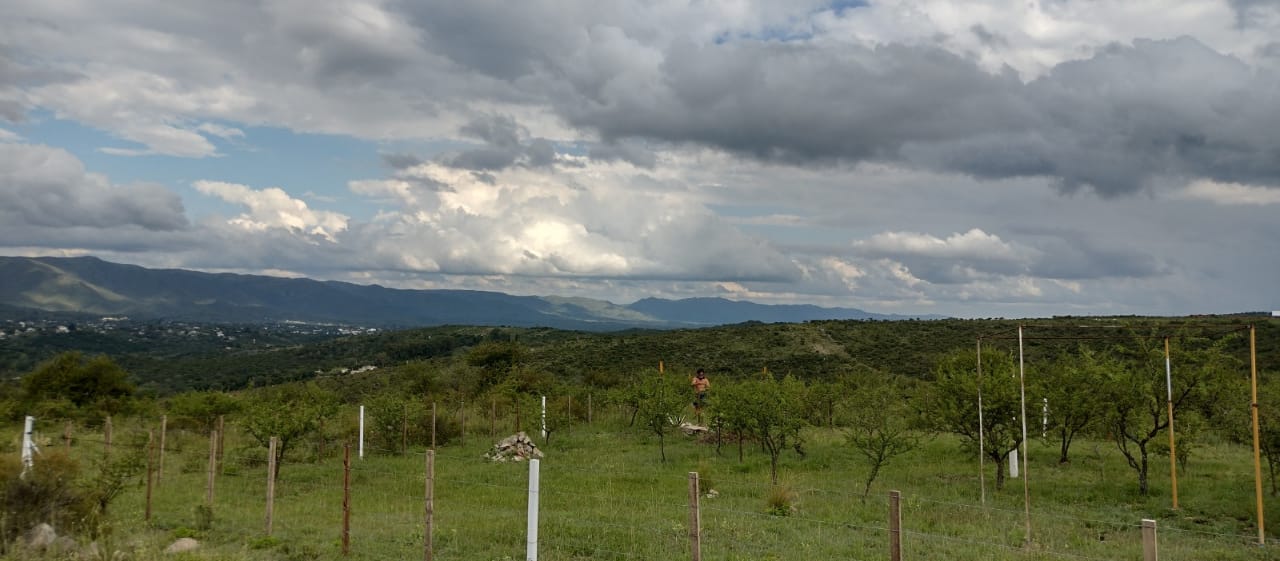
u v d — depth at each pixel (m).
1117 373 19.06
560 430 32.16
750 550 12.98
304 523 14.78
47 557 11.55
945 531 14.92
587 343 72.56
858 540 13.84
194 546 12.68
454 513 15.98
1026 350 34.62
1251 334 15.12
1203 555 13.40
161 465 19.48
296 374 87.94
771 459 24.25
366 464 24.16
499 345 50.44
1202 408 18.81
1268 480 19.70
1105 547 13.72
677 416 28.38
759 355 60.03
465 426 32.06
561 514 15.83
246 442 28.31
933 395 21.62
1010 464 21.86
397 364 81.12
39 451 14.63
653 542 13.36
